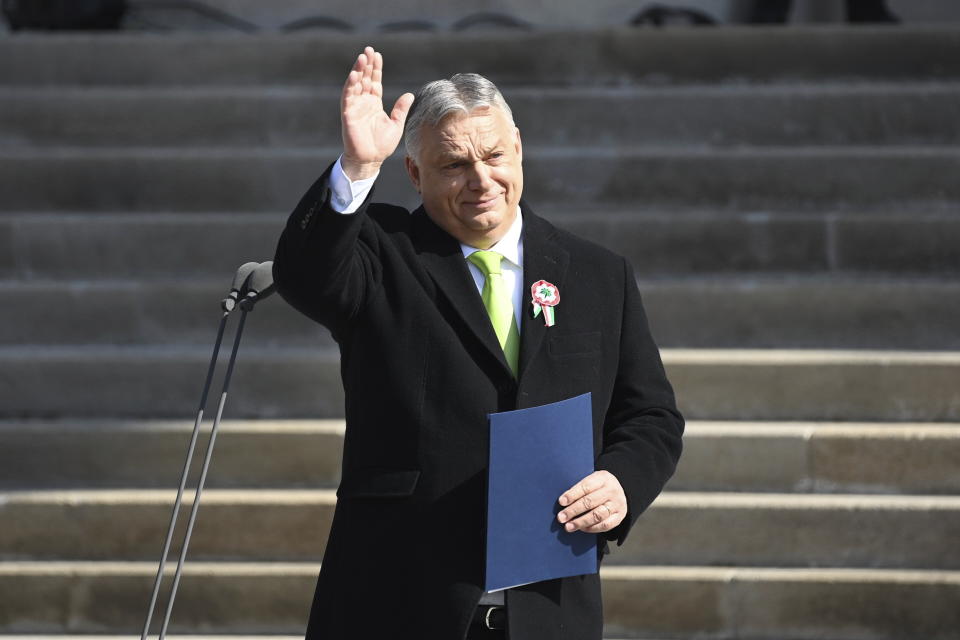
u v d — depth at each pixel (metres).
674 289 19.95
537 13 30.14
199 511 17.27
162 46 25.11
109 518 17.33
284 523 17.23
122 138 23.98
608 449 10.37
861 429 17.88
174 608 16.72
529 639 9.67
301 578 16.64
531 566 9.65
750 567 16.97
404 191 22.22
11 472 18.34
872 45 24.34
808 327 19.91
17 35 25.30
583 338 10.38
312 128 23.91
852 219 21.08
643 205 22.44
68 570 16.83
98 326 20.45
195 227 21.52
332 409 19.17
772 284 20.03
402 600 9.74
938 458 17.59
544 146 23.47
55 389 19.38
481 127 10.11
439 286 10.19
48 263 21.62
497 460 9.48
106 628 16.80
